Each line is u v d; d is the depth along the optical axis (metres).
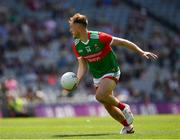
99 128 38.06
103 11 105.06
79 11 103.50
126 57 92.94
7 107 68.75
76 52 31.55
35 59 88.06
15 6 98.88
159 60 96.69
